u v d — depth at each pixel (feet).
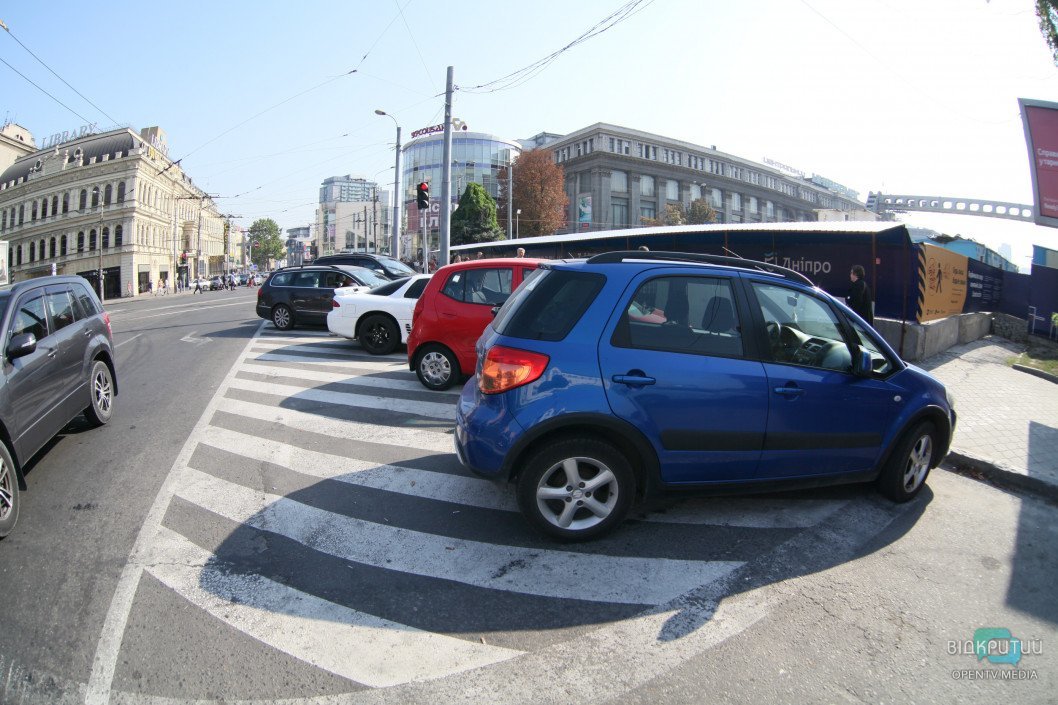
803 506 13.60
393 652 8.68
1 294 15.62
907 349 33.42
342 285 46.29
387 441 18.57
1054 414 22.07
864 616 9.55
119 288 188.55
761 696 7.79
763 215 331.77
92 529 12.65
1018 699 7.82
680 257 12.84
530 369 11.23
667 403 11.29
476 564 11.09
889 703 7.70
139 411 22.62
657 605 9.82
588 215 250.16
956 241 60.80
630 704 7.64
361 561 11.24
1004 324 46.68
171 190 223.92
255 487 14.92
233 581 10.57
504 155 269.64
